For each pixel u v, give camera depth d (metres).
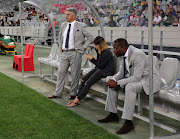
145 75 3.16
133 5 9.89
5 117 3.55
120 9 10.69
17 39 21.50
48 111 3.88
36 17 19.59
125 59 3.30
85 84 4.15
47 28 17.67
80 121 3.43
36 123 3.33
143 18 9.45
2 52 13.23
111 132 3.11
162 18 8.48
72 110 4.07
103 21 11.55
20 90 5.28
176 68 3.37
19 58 7.97
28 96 4.79
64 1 16.03
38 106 4.14
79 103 4.38
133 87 3.06
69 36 4.66
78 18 13.97
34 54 13.29
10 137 2.85
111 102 3.44
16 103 4.29
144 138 2.92
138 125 3.40
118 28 10.31
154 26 8.71
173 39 7.70
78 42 4.68
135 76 3.11
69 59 4.71
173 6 8.20
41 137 2.86
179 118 2.96
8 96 4.75
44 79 6.71
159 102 3.47
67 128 3.16
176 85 3.18
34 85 5.97
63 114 3.73
